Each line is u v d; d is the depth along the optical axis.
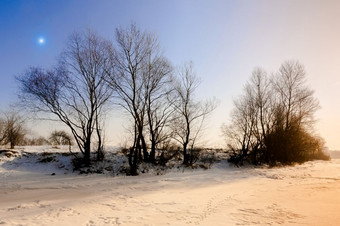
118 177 22.31
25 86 25.36
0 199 13.83
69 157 28.00
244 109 35.62
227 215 10.52
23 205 12.05
